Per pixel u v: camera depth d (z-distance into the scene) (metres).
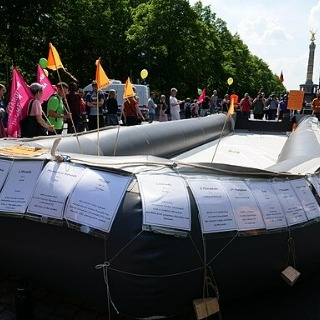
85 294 2.54
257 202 2.58
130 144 6.39
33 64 30.22
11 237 2.65
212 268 2.38
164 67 35.41
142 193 2.33
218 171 2.63
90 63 33.72
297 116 14.75
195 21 34.97
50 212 2.47
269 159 8.88
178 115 13.96
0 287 3.30
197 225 2.34
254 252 2.52
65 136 4.80
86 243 2.38
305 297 3.20
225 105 21.28
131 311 2.39
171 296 2.33
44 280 2.67
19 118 5.26
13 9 26.48
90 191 2.43
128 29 34.72
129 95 5.04
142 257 2.23
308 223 2.76
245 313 2.96
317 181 3.05
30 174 2.67
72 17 31.62
